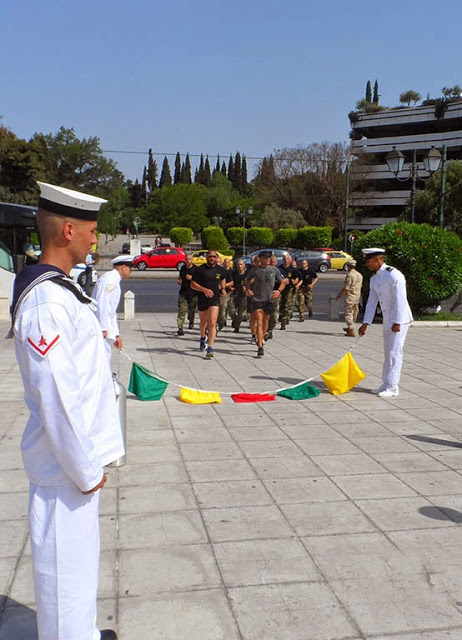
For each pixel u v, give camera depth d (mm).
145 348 10898
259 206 67562
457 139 67188
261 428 6176
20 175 55406
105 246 71312
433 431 6121
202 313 10562
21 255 15906
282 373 8961
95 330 2215
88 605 2209
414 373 9117
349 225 66375
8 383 7914
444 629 2895
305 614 3002
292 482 4719
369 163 67562
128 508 4211
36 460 2131
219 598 3133
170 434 5938
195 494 4469
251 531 3885
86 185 69312
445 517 4125
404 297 7453
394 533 3881
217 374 8828
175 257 37625
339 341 12227
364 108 75500
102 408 2229
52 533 2115
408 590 3229
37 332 1968
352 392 7840
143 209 98438
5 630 2850
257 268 10172
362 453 5422
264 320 10242
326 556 3578
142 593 3166
